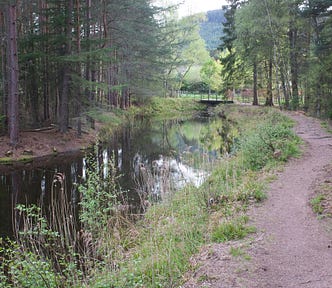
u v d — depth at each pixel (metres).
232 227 6.01
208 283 4.43
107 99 32.28
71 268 4.89
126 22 25.09
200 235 6.15
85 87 18.47
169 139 22.61
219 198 7.74
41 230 5.20
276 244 5.42
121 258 5.57
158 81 39.25
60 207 9.34
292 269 4.67
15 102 15.70
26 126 19.12
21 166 14.23
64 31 18.20
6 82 17.97
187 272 4.90
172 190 9.30
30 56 16.72
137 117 38.03
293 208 6.95
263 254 5.12
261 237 5.68
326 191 7.56
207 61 60.03
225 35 38.44
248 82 37.84
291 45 28.19
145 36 29.23
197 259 5.19
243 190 7.90
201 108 51.16
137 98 43.12
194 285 4.43
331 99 22.70
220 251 5.29
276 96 36.66
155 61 33.69
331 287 4.19
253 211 6.92
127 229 7.38
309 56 26.94
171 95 55.34
